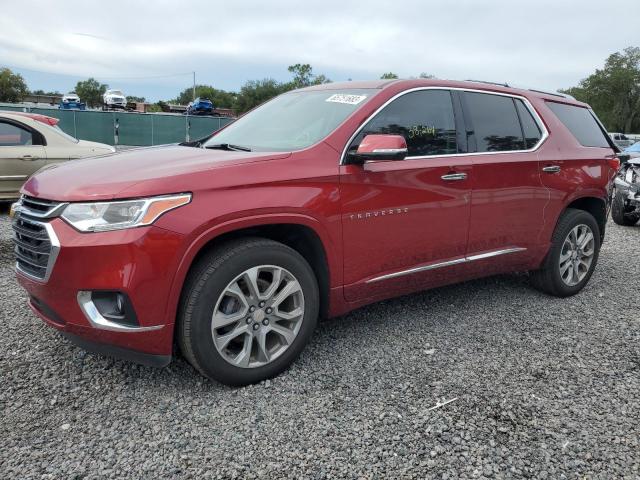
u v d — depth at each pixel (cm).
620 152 528
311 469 236
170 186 268
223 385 304
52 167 337
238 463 239
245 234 308
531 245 438
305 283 314
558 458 247
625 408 291
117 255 257
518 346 369
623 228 907
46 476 227
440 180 366
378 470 236
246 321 296
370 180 332
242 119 431
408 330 391
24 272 295
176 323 283
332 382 311
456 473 236
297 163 309
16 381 302
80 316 267
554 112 468
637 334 397
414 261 366
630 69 8275
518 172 414
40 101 7800
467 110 397
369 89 366
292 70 7225
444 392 303
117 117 2547
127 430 261
